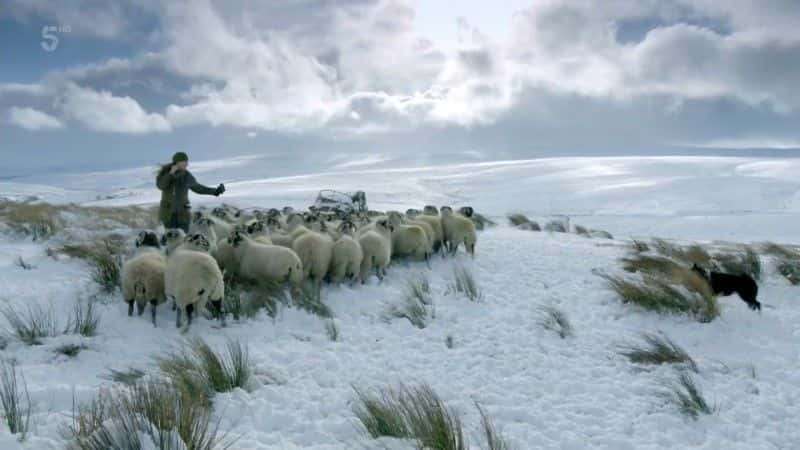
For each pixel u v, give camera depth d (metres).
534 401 5.96
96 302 8.39
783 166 83.88
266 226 11.16
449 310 8.93
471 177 93.50
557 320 8.34
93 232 14.21
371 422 5.00
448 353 7.23
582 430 5.34
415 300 9.12
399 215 12.07
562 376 6.61
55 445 4.17
